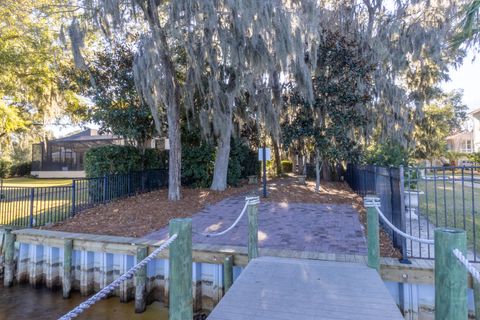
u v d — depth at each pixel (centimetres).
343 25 1287
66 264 497
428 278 357
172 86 859
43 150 2323
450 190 1238
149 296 460
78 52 765
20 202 732
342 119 1004
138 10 864
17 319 423
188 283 227
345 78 1016
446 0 1174
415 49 1241
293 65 922
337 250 449
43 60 1120
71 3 924
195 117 1013
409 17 1305
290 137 1032
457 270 181
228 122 994
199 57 860
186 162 1132
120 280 191
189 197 915
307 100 975
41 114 1530
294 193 1061
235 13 749
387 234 527
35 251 535
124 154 943
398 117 1355
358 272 350
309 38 888
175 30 755
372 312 263
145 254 456
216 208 785
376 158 952
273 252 438
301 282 325
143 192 992
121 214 694
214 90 898
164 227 591
